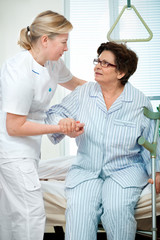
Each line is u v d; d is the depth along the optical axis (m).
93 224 1.66
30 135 1.60
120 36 3.87
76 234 1.62
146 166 1.88
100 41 3.86
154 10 3.90
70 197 1.73
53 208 1.87
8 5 3.72
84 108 1.91
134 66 1.86
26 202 1.62
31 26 1.60
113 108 1.85
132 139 1.81
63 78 2.04
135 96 1.88
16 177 1.61
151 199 1.71
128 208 1.65
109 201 1.68
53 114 1.93
